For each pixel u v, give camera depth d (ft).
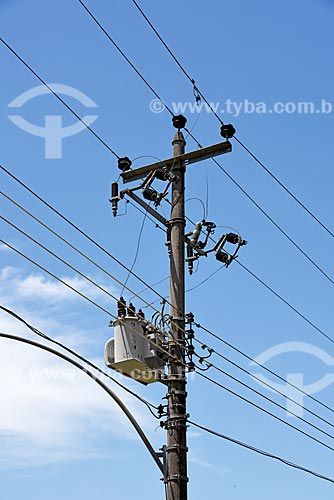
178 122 101.24
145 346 93.25
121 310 93.56
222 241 102.17
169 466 88.89
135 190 98.07
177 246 97.71
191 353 94.84
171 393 91.81
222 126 99.04
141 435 87.15
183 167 100.32
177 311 95.14
